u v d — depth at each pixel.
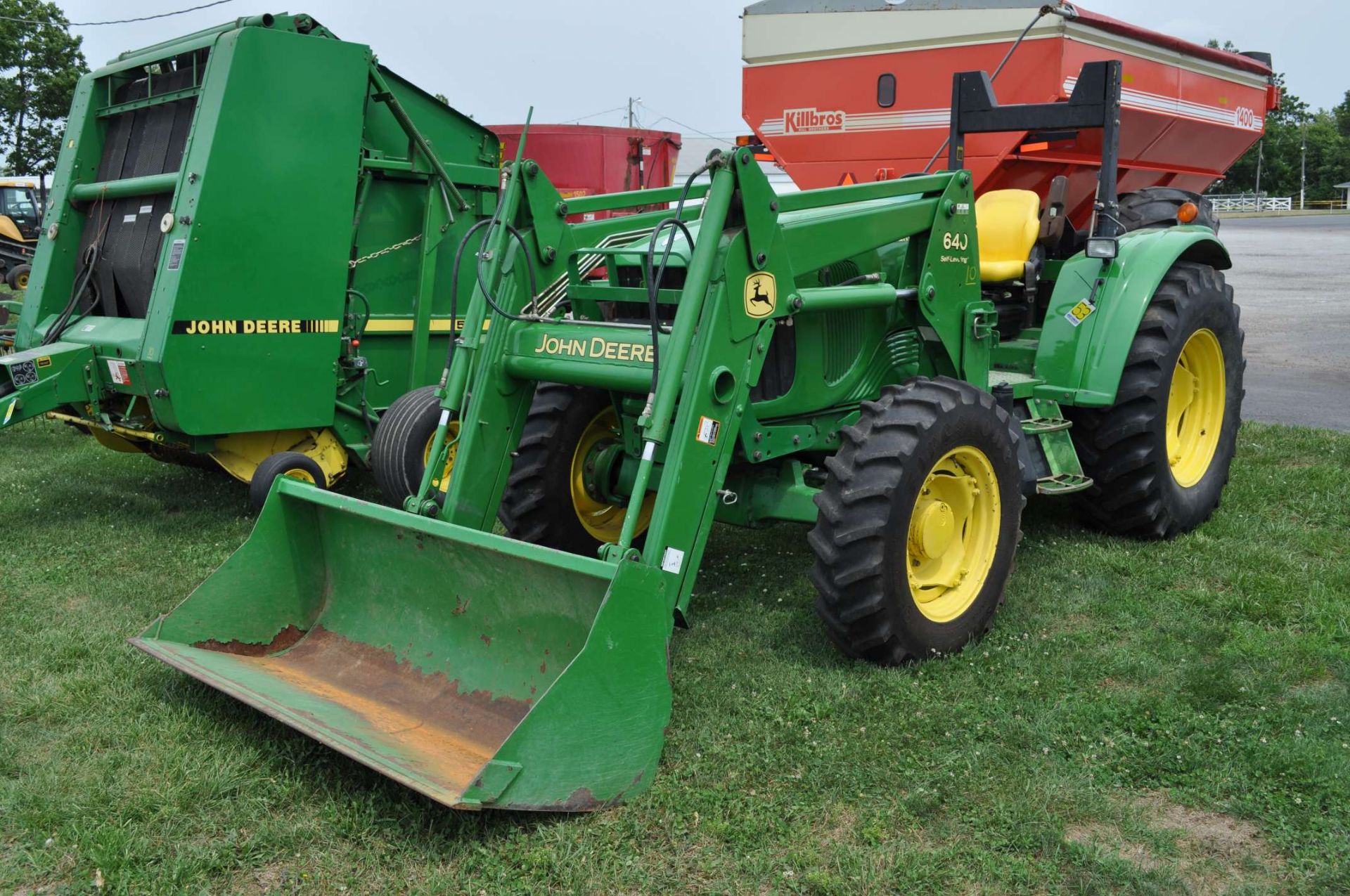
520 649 3.63
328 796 3.26
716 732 3.61
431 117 7.02
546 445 4.90
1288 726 3.60
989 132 5.55
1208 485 5.82
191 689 3.96
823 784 3.30
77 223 7.04
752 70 9.80
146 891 2.85
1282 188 85.00
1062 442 5.14
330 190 6.27
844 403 4.73
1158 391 5.25
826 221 4.10
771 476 4.58
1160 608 4.68
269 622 4.11
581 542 5.06
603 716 3.14
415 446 6.14
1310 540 5.52
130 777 3.38
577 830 3.07
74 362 6.14
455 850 3.00
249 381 6.08
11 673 4.14
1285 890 2.81
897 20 8.70
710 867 2.92
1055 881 2.85
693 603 4.90
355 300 6.62
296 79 6.05
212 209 5.79
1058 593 4.88
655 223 4.80
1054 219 5.79
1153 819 3.15
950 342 4.68
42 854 3.00
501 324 4.21
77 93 7.22
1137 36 8.59
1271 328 14.55
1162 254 5.40
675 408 3.68
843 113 9.28
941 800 3.21
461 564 3.73
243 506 6.74
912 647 4.06
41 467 7.86
